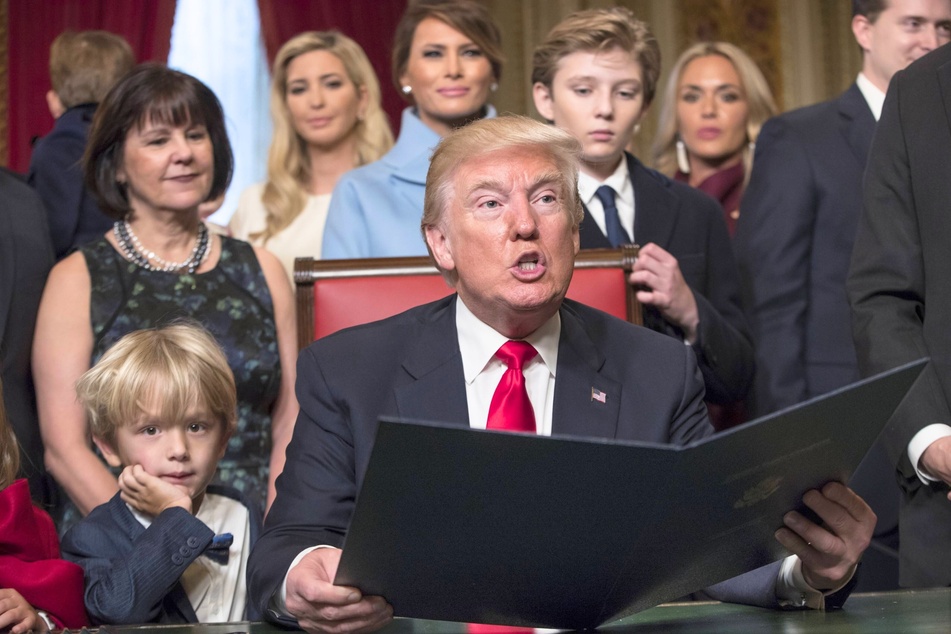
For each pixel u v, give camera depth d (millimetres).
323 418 1897
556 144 1860
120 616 2104
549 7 6730
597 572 1413
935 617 1480
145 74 2852
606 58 2932
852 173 3314
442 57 3287
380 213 3096
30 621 1949
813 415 1331
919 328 2361
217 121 2938
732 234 4305
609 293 2545
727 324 2850
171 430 2299
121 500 2326
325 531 1802
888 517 3037
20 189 2893
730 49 4562
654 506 1337
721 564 1536
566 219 1850
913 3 3186
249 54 6309
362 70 4289
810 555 1569
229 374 2396
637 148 6719
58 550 2211
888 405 1400
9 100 6066
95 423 2355
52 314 2760
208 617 2305
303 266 2496
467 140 1869
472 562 1375
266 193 4191
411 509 1292
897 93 2457
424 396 1871
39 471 2754
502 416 1852
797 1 7043
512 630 1590
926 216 2355
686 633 1466
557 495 1303
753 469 1362
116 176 2873
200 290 2834
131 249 2852
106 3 6141
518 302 1806
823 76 7047
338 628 1476
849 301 2465
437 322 1961
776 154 3432
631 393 1902
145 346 2330
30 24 6094
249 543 2418
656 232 3000
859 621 1481
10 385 2727
